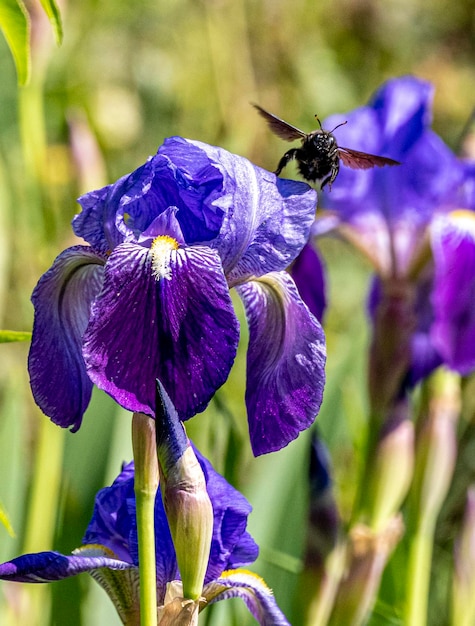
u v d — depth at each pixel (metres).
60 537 0.83
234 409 1.03
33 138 0.91
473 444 0.98
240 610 0.81
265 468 0.87
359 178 0.86
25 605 0.80
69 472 0.85
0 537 0.82
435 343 0.81
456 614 0.81
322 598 0.76
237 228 0.59
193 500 0.57
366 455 0.80
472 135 0.91
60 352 0.59
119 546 0.61
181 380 0.55
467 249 0.85
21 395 0.92
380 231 0.87
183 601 0.58
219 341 0.55
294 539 0.85
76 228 0.59
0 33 0.98
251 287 0.61
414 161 0.86
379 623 0.84
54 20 0.60
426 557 0.83
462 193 0.86
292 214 0.60
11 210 1.03
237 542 0.61
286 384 0.59
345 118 0.88
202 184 0.59
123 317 0.55
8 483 0.85
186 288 0.56
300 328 0.59
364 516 0.79
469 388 0.99
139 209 0.59
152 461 0.57
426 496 0.82
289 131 0.70
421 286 0.85
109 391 0.54
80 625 0.78
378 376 0.81
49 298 0.59
